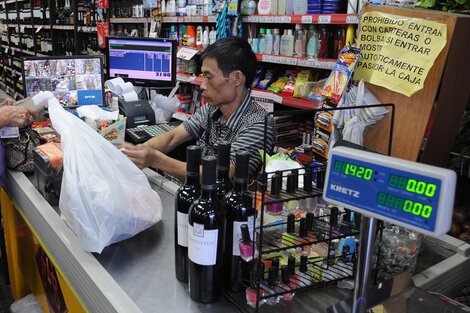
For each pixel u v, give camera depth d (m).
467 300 1.32
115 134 1.76
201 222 0.93
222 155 1.04
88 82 2.34
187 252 1.06
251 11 3.54
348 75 1.77
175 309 0.99
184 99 4.71
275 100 3.42
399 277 0.89
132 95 2.74
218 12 3.73
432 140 1.78
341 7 2.94
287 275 0.96
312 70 3.40
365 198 0.57
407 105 1.73
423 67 1.64
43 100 1.92
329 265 1.06
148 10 4.98
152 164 1.82
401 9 1.72
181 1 4.42
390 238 1.09
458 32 1.60
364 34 1.81
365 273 0.65
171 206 1.58
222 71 1.91
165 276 1.13
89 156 1.22
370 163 0.57
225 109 2.07
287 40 3.32
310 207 1.06
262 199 0.84
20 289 2.37
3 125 1.80
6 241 2.45
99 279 1.08
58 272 1.53
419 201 0.52
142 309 0.99
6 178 1.96
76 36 6.97
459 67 1.69
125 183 1.29
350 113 1.73
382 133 1.80
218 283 0.99
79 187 1.18
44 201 1.58
